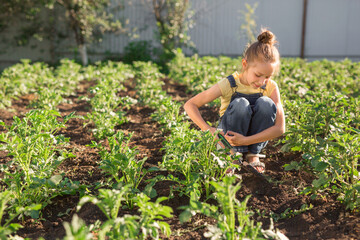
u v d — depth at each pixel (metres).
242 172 3.08
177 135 2.71
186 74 7.68
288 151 3.52
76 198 2.78
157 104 5.32
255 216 2.48
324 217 2.38
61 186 2.65
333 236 2.15
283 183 2.93
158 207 1.93
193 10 15.41
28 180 2.58
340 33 16.09
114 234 1.85
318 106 3.71
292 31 16.20
